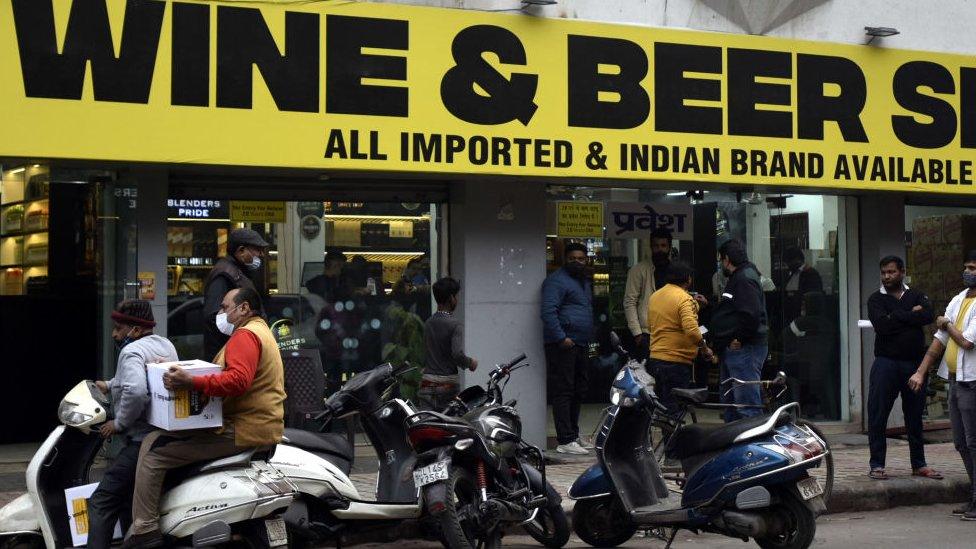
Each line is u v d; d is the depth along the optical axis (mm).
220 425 6477
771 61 11773
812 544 8328
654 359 10305
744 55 11656
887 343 10266
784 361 13180
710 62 11508
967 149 12609
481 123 10617
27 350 11922
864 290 13375
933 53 12484
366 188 11500
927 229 13695
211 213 10938
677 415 8242
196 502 6492
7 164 9734
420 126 10406
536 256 11734
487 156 10648
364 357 11555
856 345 13367
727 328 10938
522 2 10867
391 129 10312
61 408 6656
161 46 9562
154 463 6469
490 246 11531
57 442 6723
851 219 13438
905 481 10156
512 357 11594
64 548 6641
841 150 12047
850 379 13375
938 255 13742
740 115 11625
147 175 10383
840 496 9734
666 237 12430
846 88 12078
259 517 6582
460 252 11555
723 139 11555
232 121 9789
